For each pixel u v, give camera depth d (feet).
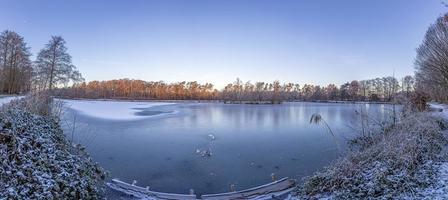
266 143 46.14
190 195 22.88
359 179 19.70
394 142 24.38
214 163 34.14
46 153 18.13
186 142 46.29
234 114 105.29
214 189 26.11
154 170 31.17
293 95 284.00
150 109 124.67
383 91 207.92
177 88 283.59
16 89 104.47
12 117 19.44
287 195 21.81
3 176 14.49
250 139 49.85
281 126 68.28
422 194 15.96
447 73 66.18
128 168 31.60
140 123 70.74
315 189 20.57
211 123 74.13
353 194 18.17
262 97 237.66
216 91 292.40
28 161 16.28
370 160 22.59
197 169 31.76
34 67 105.60
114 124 66.69
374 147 25.18
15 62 104.63
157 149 40.81
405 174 18.66
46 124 23.13
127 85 270.67
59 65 102.58
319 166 32.19
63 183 16.31
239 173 30.50
